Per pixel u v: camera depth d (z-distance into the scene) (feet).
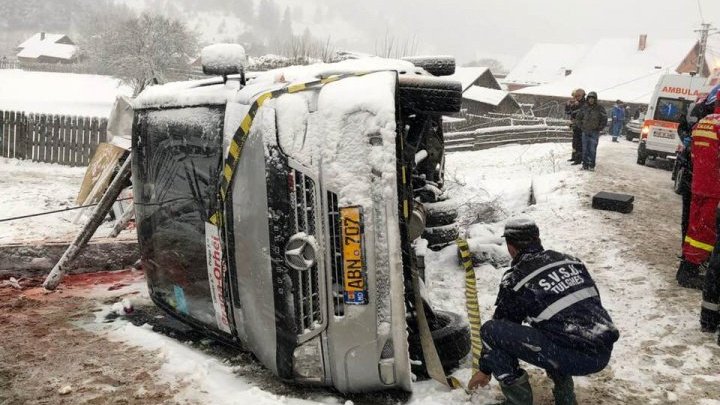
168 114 15.48
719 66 42.78
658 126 49.96
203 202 14.26
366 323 11.72
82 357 14.61
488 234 22.93
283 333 12.37
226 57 13.87
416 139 14.94
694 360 14.47
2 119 50.62
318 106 12.08
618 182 36.60
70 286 20.21
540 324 10.99
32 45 340.39
